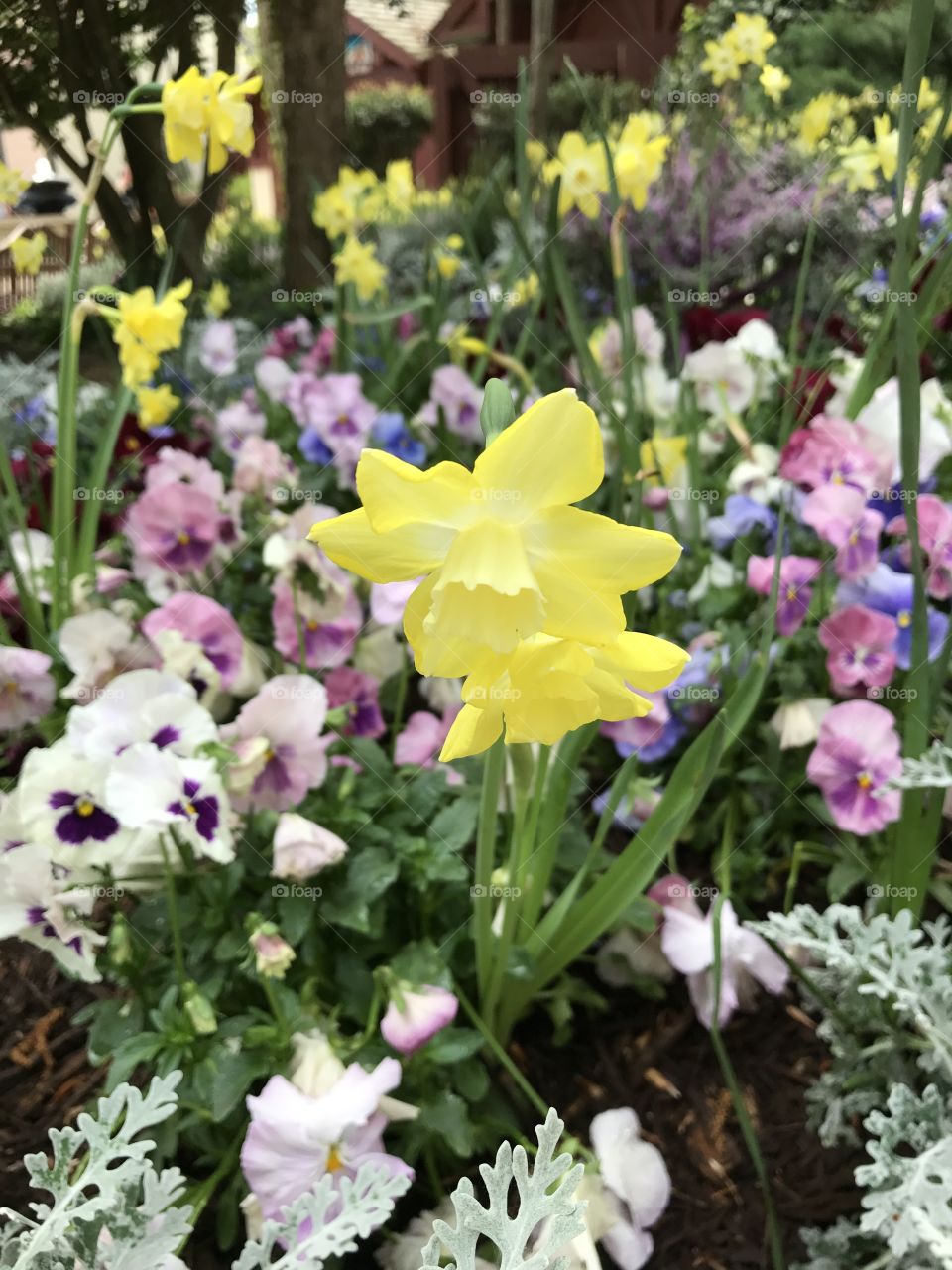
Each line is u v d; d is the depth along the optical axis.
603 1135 0.32
